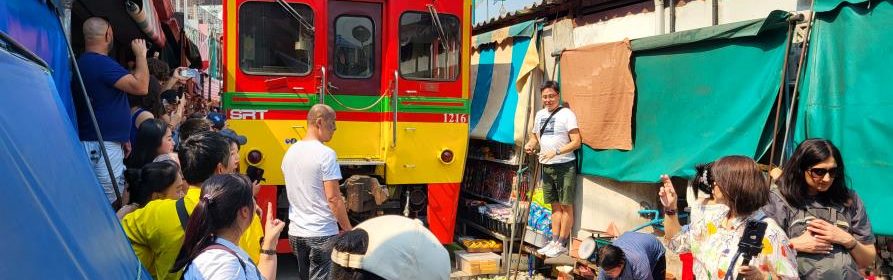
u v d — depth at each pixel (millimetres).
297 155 4758
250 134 6551
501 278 6875
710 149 5074
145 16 5730
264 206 6555
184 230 2934
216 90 14211
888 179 3953
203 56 14891
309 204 4723
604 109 6090
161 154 3977
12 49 1953
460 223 8492
